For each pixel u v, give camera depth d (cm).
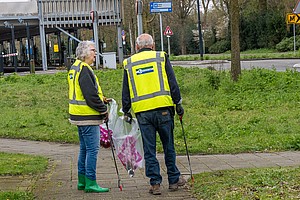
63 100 1694
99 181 703
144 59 618
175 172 633
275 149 895
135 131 661
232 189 582
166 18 5716
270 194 541
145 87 614
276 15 4747
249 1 5181
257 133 1029
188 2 5631
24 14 3212
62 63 3616
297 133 1009
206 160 820
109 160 848
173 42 5809
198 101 1514
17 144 1056
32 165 820
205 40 5716
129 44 5516
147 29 5003
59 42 3594
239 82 1703
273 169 688
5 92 1930
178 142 966
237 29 1716
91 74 627
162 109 614
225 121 1182
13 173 764
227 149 895
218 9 5541
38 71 3164
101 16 3144
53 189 665
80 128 637
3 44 5259
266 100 1468
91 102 622
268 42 4797
